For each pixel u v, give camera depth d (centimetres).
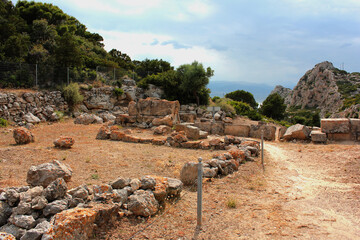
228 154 1052
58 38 3612
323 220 589
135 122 2330
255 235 518
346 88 10244
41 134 1784
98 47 5453
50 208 493
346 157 1148
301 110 11644
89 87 3130
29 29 3962
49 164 719
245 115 3506
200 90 3756
